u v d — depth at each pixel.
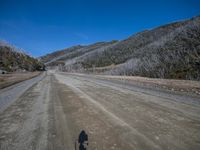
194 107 6.56
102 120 5.01
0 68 48.28
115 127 4.43
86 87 13.50
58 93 10.26
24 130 4.23
